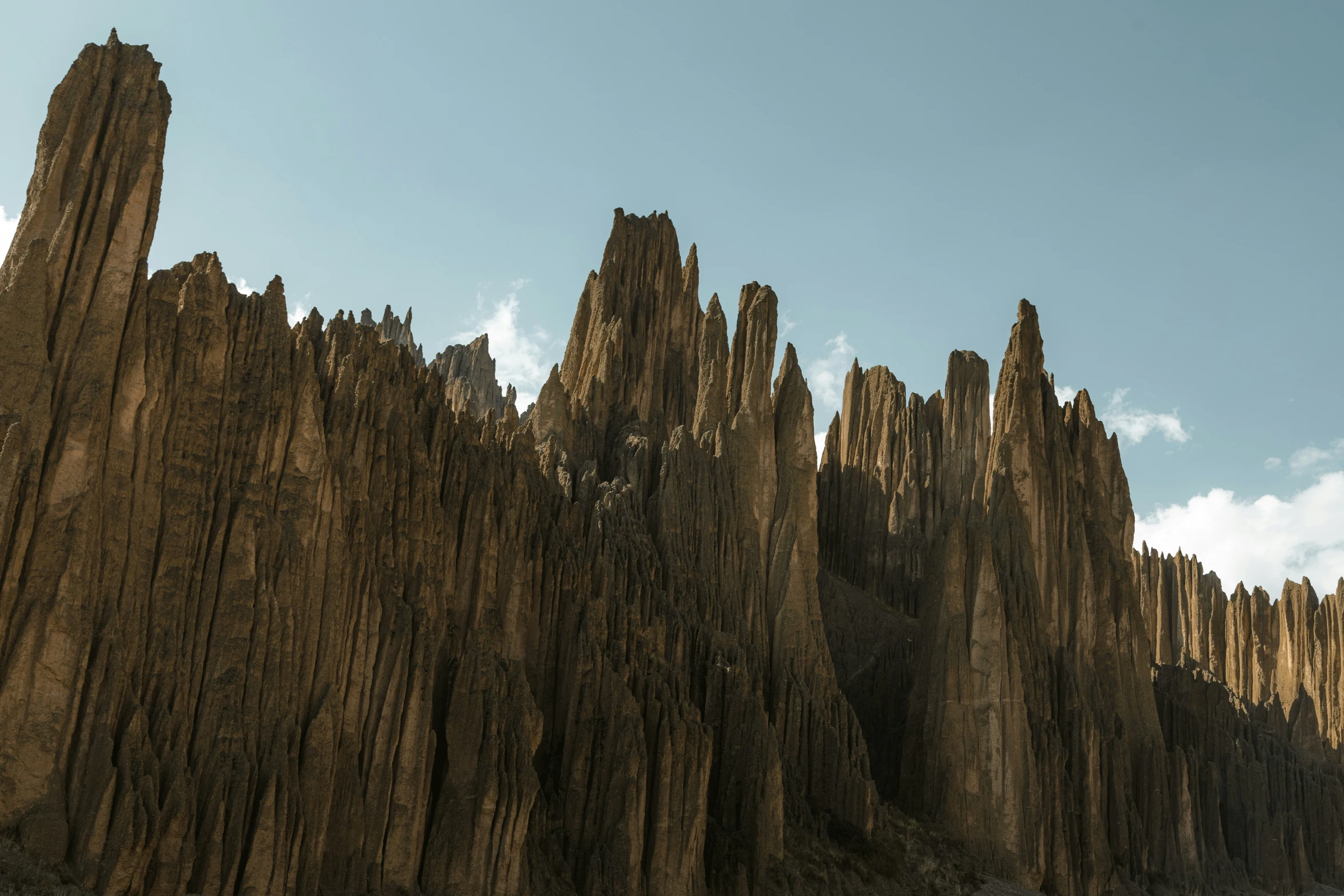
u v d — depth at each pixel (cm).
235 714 5141
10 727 4556
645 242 10981
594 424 9800
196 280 5672
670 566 8688
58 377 5134
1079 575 11769
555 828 6738
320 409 6047
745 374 10325
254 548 5459
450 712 6162
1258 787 12619
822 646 9531
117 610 4959
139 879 4578
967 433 13012
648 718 7125
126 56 5819
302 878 5216
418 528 6588
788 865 7681
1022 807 9569
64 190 5481
